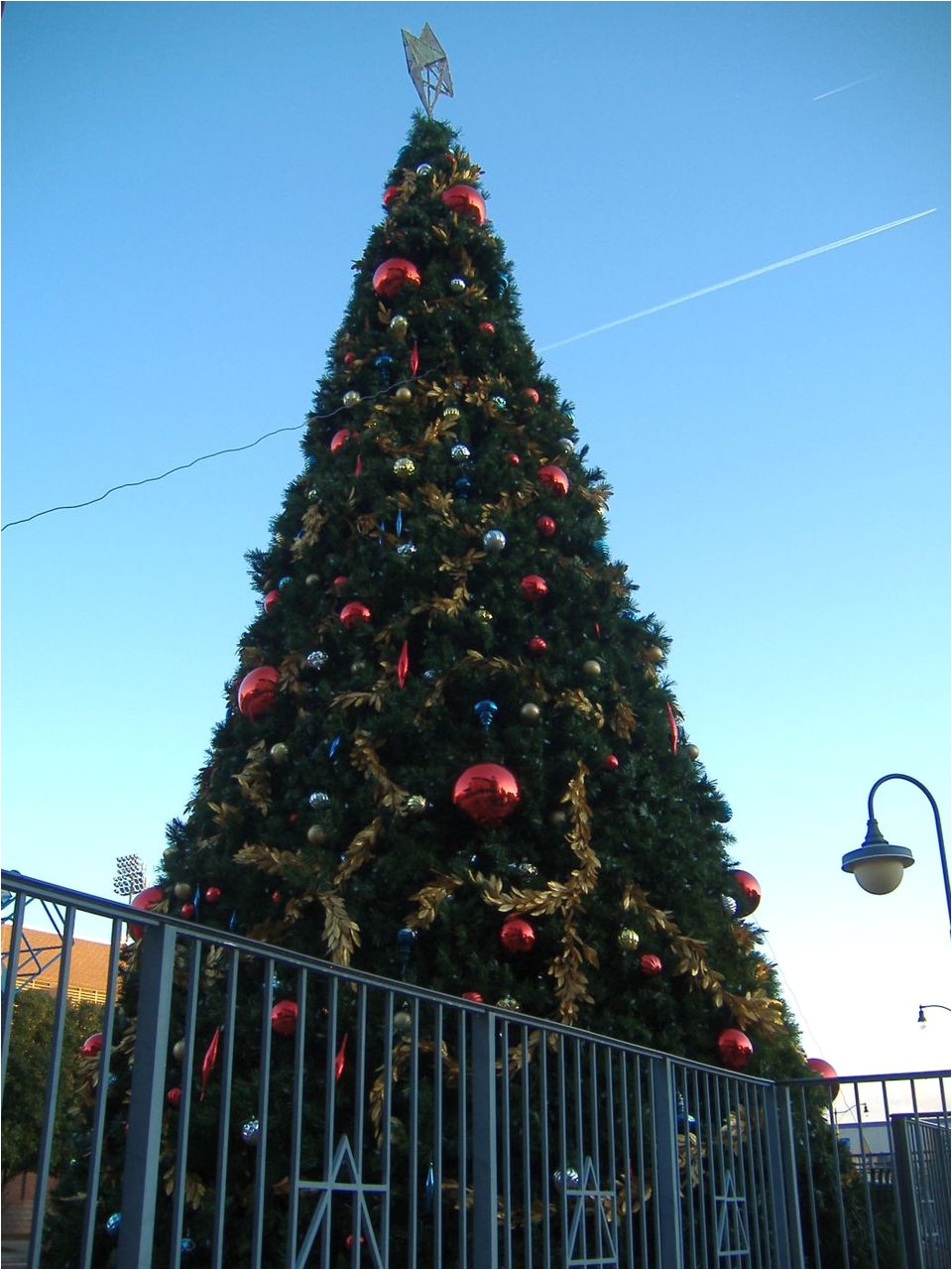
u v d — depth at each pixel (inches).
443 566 267.7
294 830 244.2
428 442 293.6
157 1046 113.1
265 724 262.7
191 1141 196.2
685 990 234.4
